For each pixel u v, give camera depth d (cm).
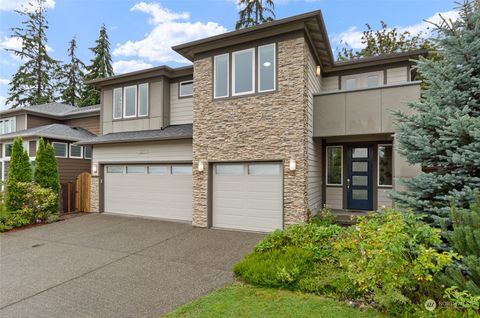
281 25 785
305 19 753
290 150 787
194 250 673
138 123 1229
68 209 1182
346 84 1117
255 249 580
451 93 505
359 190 1030
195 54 934
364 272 374
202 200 909
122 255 645
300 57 783
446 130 487
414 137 516
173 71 1191
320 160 1053
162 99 1187
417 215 448
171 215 1038
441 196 497
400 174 751
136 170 1117
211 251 664
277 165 822
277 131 806
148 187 1088
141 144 1094
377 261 358
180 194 1025
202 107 916
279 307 382
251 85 851
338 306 380
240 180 873
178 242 743
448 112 491
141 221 1011
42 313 396
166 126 1199
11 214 954
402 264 359
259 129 830
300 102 778
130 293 452
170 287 472
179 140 1016
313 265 486
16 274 538
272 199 825
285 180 794
